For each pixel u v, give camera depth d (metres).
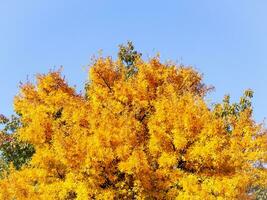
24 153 28.12
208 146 18.84
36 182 24.20
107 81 23.48
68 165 18.95
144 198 19.38
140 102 22.05
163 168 19.98
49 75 24.64
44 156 20.55
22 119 24.03
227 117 24.00
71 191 20.67
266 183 21.80
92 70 23.39
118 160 19.06
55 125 21.34
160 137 19.69
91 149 18.48
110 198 18.48
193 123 19.69
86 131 20.17
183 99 20.62
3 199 21.11
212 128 19.42
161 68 23.53
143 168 18.62
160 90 22.41
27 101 24.28
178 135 19.34
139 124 20.98
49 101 23.39
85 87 27.05
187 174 19.69
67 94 24.16
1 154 28.25
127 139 19.27
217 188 18.41
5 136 28.58
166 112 20.08
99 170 18.70
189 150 19.56
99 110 21.22
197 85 24.73
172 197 19.27
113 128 19.25
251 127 22.31
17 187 20.98
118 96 22.20
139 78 22.92
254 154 21.47
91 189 18.77
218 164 19.48
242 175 20.12
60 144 19.08
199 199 18.31
